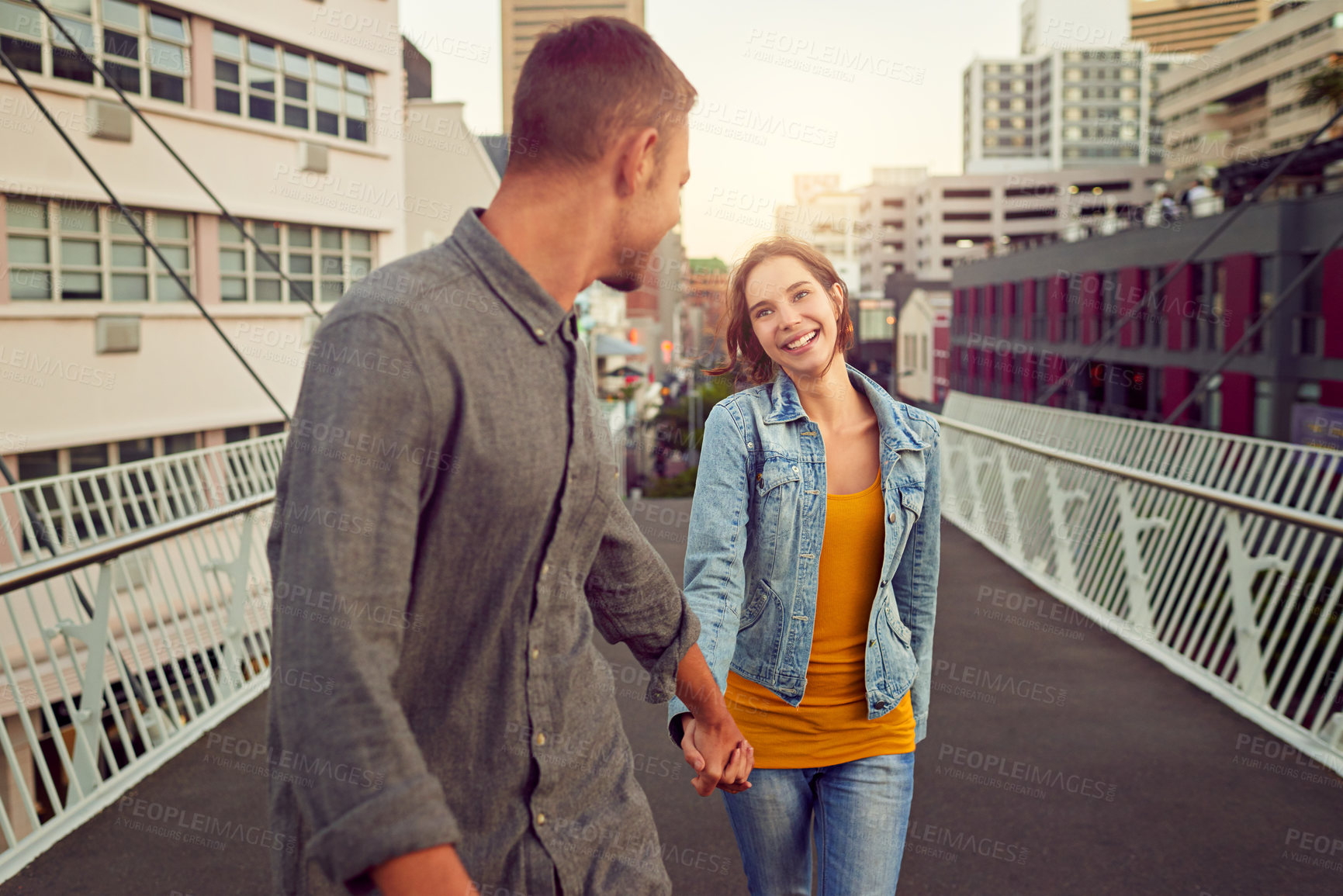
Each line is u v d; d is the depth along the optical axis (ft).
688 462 157.07
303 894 2.87
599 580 4.05
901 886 9.27
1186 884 9.14
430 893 2.42
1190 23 520.42
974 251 174.81
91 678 11.51
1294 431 71.77
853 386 6.40
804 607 6.03
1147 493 19.17
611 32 3.20
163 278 44.45
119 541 11.75
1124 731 13.07
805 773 6.18
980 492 29.73
